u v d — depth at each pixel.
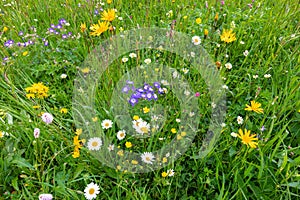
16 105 1.10
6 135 0.96
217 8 1.50
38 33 1.43
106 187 0.88
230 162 0.89
